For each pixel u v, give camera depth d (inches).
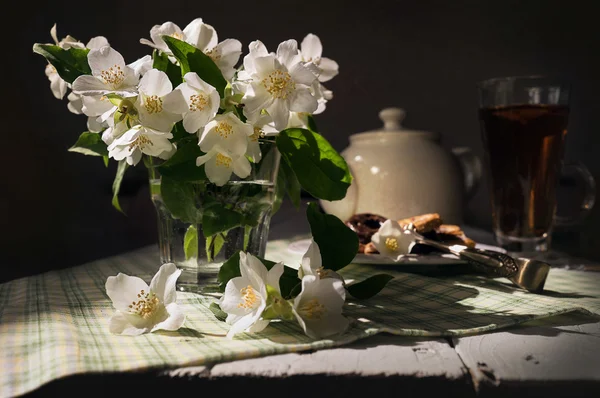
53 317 17.4
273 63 16.8
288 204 39.8
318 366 14.6
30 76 41.9
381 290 19.7
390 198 28.0
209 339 15.9
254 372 14.2
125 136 16.1
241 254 16.0
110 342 15.6
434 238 24.3
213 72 17.3
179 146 18.0
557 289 20.7
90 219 42.5
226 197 18.2
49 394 13.2
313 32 40.9
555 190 24.8
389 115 29.5
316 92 19.8
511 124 24.3
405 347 15.6
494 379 14.2
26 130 42.0
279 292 15.9
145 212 42.2
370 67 40.8
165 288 16.6
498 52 40.2
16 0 41.4
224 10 41.2
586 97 39.8
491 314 17.6
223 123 16.7
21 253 42.3
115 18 41.5
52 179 42.3
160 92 16.5
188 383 14.0
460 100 40.5
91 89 16.4
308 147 18.5
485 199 40.6
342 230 18.3
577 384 14.1
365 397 14.2
